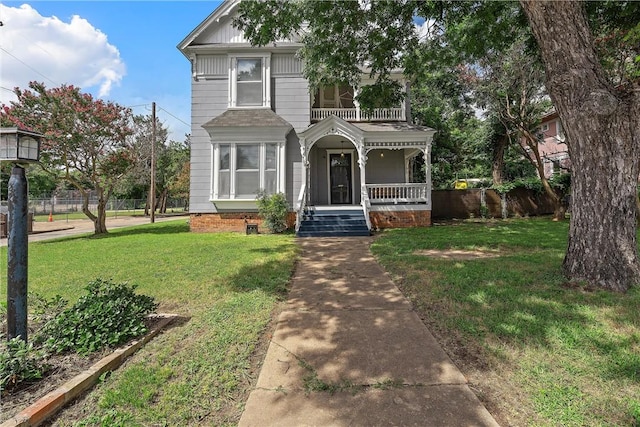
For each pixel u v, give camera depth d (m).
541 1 4.46
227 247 8.53
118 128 12.56
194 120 12.58
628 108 4.30
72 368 2.69
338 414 2.22
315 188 14.50
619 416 2.12
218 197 11.99
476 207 16.20
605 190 4.41
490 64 13.11
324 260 6.99
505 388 2.46
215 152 11.98
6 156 2.82
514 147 18.88
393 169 14.58
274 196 11.45
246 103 12.62
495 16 7.56
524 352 2.90
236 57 12.58
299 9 6.77
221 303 4.31
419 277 5.25
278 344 3.21
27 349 2.51
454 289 4.55
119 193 35.03
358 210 12.06
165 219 24.53
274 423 2.15
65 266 6.52
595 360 2.74
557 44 4.49
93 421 2.17
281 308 4.20
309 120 12.73
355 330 3.50
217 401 2.38
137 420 2.16
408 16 7.57
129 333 3.12
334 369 2.76
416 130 12.31
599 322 3.38
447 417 2.17
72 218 26.73
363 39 7.91
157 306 3.92
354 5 7.06
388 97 8.76
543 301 3.97
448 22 7.76
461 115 19.53
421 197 12.57
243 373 2.71
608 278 4.30
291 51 12.59
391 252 7.46
